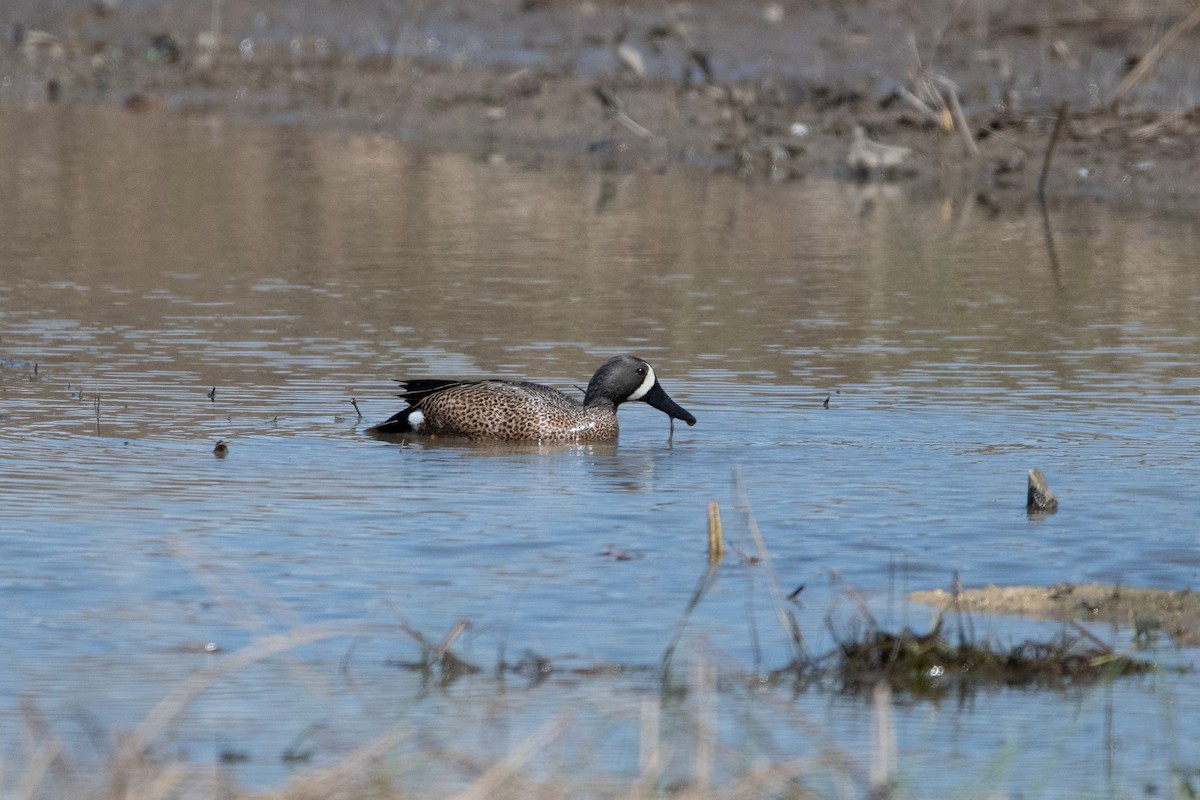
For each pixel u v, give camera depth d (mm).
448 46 37031
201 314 19094
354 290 20594
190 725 8547
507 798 7379
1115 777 8211
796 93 32344
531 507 12273
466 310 19562
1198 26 32969
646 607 10258
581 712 8734
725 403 15656
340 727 8531
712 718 8453
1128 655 9680
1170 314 19609
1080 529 11727
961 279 21625
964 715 8969
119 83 37500
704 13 36562
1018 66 32531
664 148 31609
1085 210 26766
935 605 10344
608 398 14633
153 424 14477
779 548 11336
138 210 25750
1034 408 15391
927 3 35969
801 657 9531
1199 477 13000
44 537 11297
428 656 9438
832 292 20734
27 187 27266
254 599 10258
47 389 15586
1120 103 30078
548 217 25891
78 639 9617
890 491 12680
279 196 27125
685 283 21234
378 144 32594
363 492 12617
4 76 37594
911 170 29547
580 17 37438
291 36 38844
